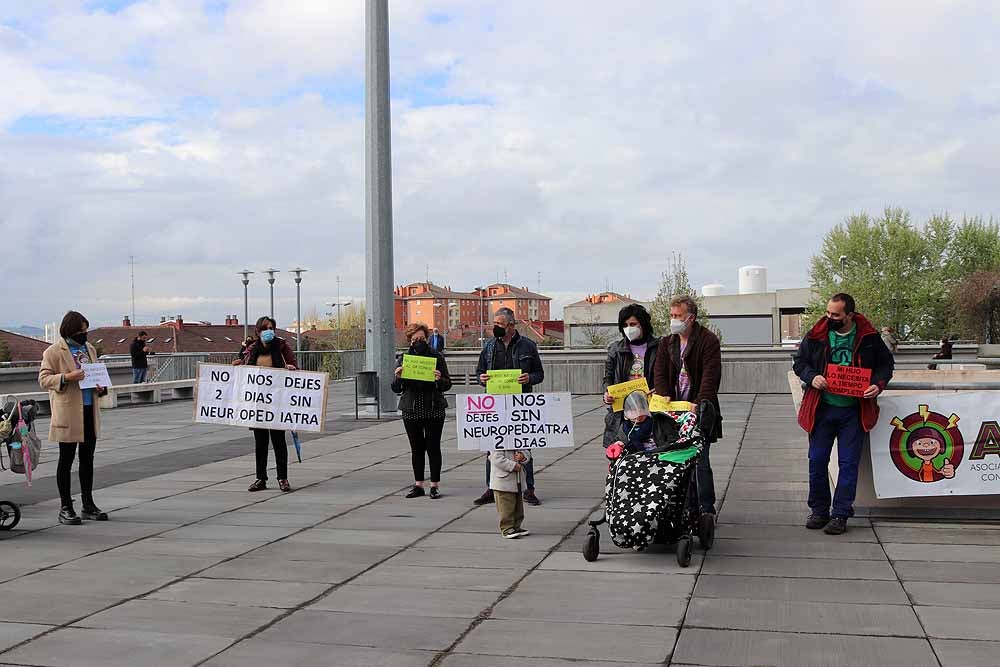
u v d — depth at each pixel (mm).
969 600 6316
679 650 5398
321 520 9492
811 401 8602
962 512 8867
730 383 27719
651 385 8625
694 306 8141
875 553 7695
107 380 9703
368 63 20594
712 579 6965
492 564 7547
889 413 8781
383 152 20719
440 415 10750
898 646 5414
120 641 5684
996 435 8656
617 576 7102
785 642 5508
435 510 10008
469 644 5566
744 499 10273
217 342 92750
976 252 68500
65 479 9430
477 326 142250
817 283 71875
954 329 66688
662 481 7477
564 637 5668
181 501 10688
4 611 6324
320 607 6375
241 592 6766
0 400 10055
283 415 11234
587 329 76938
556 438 9125
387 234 20953
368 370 21109
